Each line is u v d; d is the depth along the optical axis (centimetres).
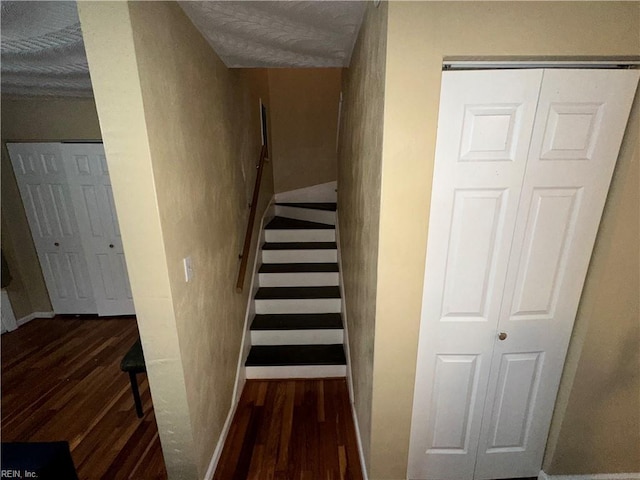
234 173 231
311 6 136
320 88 398
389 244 123
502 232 130
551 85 115
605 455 153
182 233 136
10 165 308
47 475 108
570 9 105
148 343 131
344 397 227
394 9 103
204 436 159
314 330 261
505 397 152
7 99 288
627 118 118
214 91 184
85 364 266
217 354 181
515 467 162
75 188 313
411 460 158
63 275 341
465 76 114
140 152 109
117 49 101
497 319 140
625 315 134
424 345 142
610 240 127
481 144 121
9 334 315
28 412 213
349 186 226
